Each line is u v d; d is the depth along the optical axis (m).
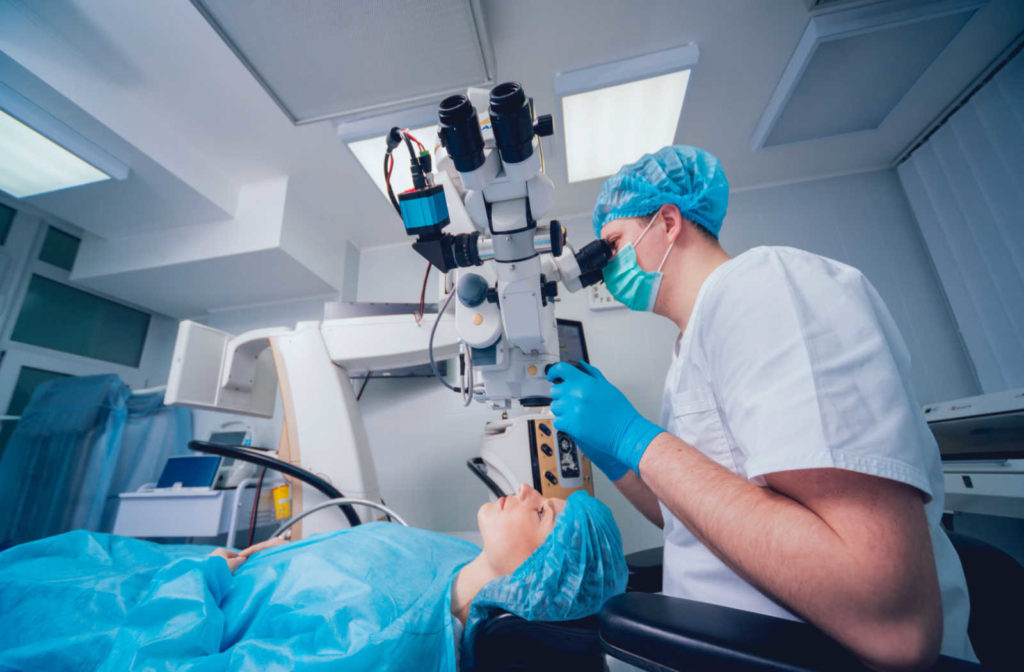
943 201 2.07
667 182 0.80
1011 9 1.55
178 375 1.46
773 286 0.52
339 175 2.29
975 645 0.63
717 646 0.38
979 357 1.93
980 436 1.39
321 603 0.86
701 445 0.63
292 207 2.38
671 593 0.70
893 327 0.55
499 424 1.75
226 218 2.31
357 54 1.43
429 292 2.77
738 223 2.42
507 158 0.60
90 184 2.02
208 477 1.87
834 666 0.35
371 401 2.43
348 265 2.80
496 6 1.52
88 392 2.12
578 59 1.73
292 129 2.00
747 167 2.34
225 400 1.63
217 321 2.87
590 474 1.72
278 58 1.43
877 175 2.36
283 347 1.56
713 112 2.01
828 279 0.51
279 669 0.72
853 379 0.43
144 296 2.69
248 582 0.99
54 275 2.45
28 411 2.11
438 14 1.31
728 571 0.59
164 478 1.91
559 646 0.67
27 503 1.93
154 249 2.37
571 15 1.57
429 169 0.69
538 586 0.78
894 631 0.34
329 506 1.40
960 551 0.70
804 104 1.91
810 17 1.61
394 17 1.31
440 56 1.46
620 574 0.90
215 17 1.28
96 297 2.65
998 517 1.71
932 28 1.57
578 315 2.44
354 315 1.65
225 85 1.78
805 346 0.46
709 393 0.63
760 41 1.70
